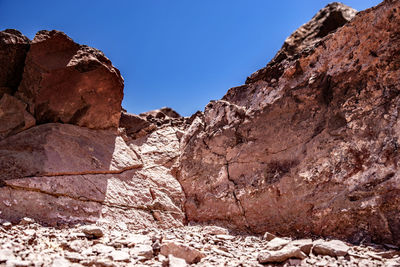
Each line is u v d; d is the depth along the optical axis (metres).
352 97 4.06
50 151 4.42
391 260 2.76
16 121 4.73
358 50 4.20
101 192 4.52
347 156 3.81
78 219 3.95
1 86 5.00
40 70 4.81
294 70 4.90
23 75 4.98
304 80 4.76
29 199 3.77
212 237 3.83
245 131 5.17
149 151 6.18
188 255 2.82
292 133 4.56
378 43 4.02
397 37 3.85
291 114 4.71
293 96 4.78
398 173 3.27
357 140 3.80
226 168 5.10
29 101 4.90
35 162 4.14
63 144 4.67
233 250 3.33
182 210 5.23
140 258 2.68
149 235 3.68
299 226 3.92
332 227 3.63
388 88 3.77
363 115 3.87
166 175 5.75
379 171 3.45
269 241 3.68
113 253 2.70
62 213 3.90
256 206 4.44
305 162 4.17
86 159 4.76
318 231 3.74
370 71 4.00
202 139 5.81
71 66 5.02
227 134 5.43
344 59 4.34
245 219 4.50
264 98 5.22
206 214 4.95
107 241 3.19
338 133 4.01
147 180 5.42
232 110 5.62
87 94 5.25
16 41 4.98
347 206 3.55
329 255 2.92
